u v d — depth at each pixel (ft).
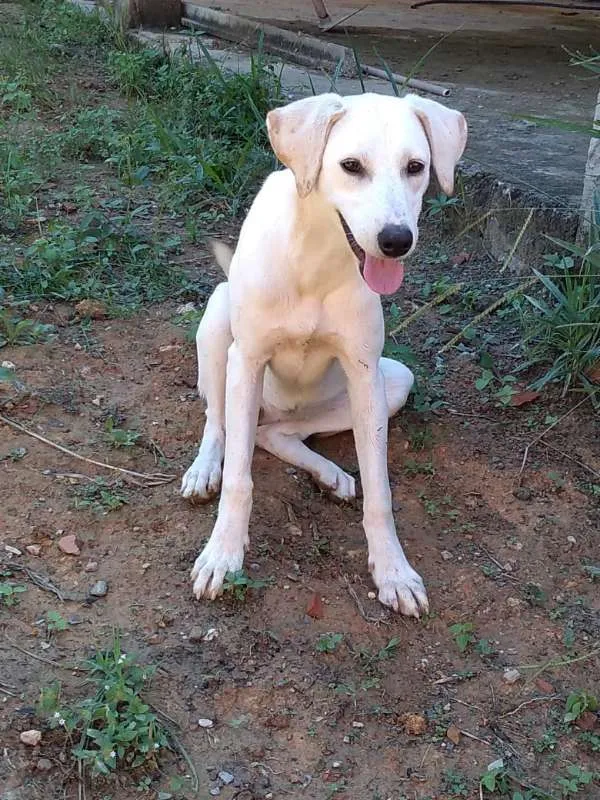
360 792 4.05
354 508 5.31
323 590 4.81
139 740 4.03
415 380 6.00
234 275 4.76
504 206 7.22
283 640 4.55
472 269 7.32
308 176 4.32
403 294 7.02
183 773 4.02
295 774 4.08
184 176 8.14
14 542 4.85
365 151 4.22
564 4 15.33
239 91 9.20
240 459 4.74
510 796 4.09
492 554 5.12
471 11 15.15
